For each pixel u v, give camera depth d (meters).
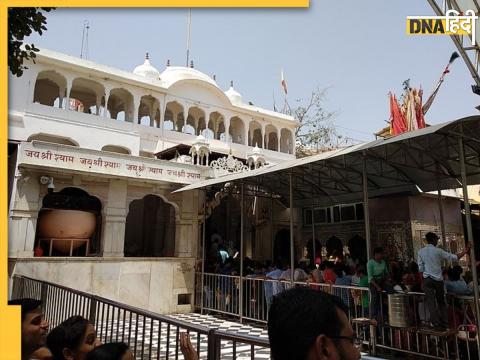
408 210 13.70
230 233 19.72
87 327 3.62
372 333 8.21
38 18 4.95
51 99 22.56
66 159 12.32
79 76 19.11
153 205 19.42
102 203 13.35
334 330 1.38
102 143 18.89
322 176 12.36
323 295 1.49
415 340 8.04
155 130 21.22
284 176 13.02
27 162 11.59
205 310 13.80
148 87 21.23
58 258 11.93
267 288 11.30
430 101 18.41
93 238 14.12
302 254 18.22
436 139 8.71
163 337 9.28
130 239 19.73
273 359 1.45
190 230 14.91
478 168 9.77
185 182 14.77
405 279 9.98
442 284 7.49
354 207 16.22
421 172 10.74
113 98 23.42
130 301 12.98
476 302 6.77
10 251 11.27
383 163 10.66
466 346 7.19
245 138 25.44
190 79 22.75
